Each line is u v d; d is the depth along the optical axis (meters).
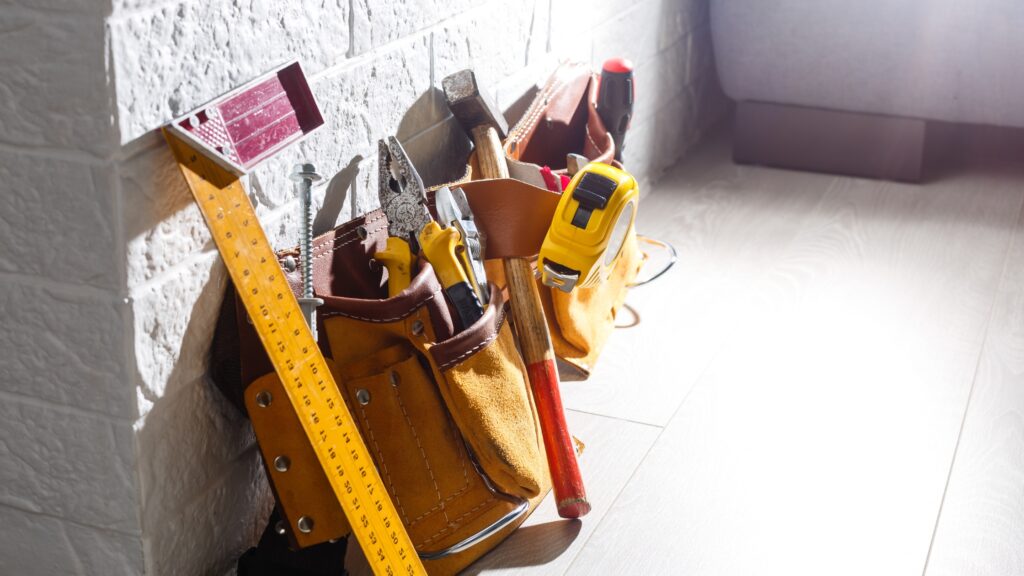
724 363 1.68
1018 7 2.24
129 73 0.91
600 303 1.67
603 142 1.73
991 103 2.37
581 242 1.28
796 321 1.82
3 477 1.08
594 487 1.37
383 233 1.29
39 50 0.89
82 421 1.02
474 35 1.59
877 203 2.39
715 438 1.48
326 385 1.04
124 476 1.02
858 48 2.42
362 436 1.15
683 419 1.52
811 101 2.53
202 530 1.13
